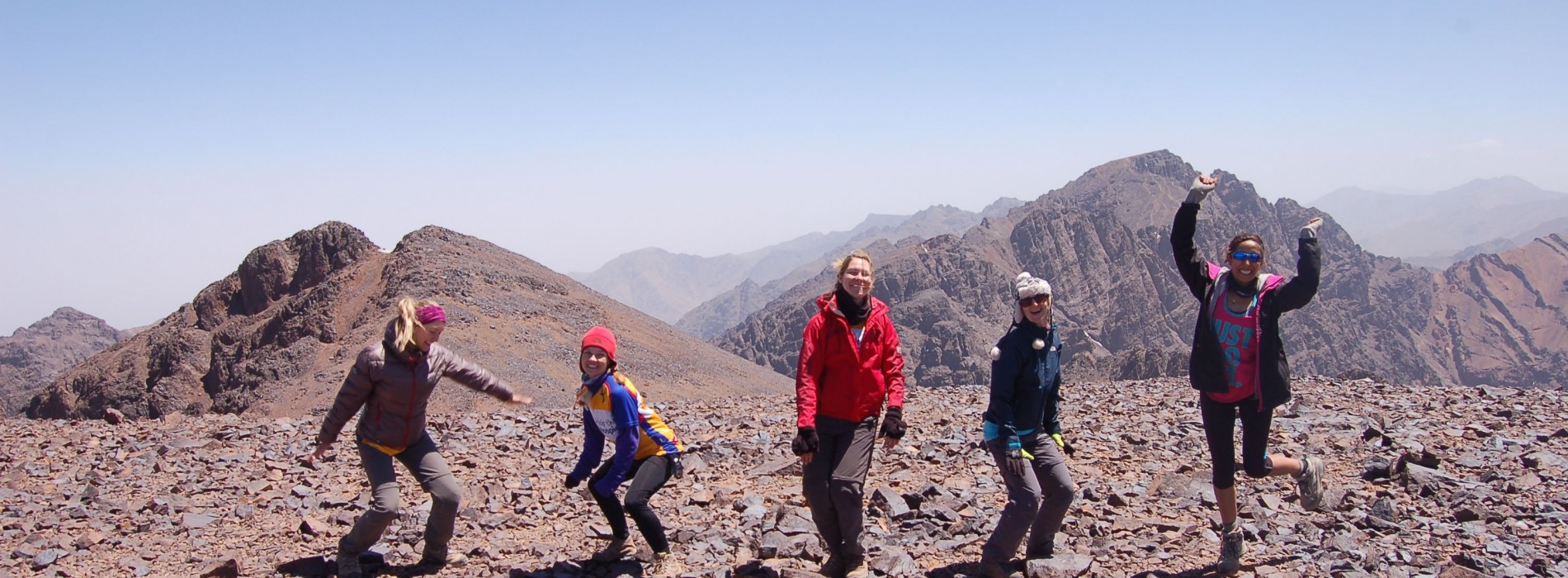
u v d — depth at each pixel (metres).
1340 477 11.47
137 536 9.46
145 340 127.94
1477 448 12.75
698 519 10.03
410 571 8.20
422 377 7.80
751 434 16.45
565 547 9.00
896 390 7.66
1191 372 7.80
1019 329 7.71
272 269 126.00
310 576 8.09
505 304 110.56
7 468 13.17
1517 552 7.93
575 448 14.84
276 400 93.25
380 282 115.88
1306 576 7.51
